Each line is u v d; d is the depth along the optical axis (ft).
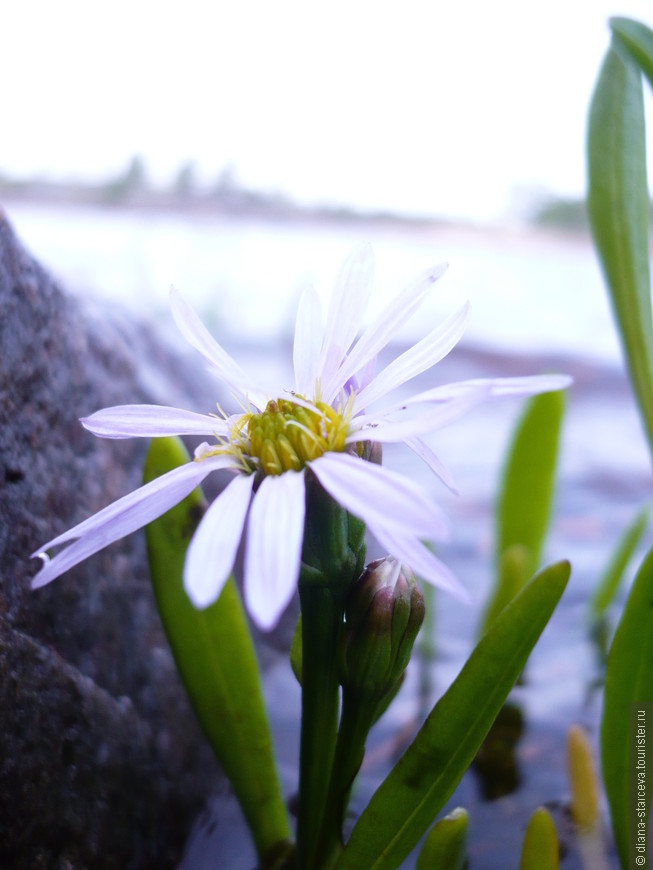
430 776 0.15
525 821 0.21
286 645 0.31
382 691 0.15
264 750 0.19
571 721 0.25
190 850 0.22
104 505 0.23
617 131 0.22
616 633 0.16
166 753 0.22
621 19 0.23
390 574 0.15
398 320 0.15
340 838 0.16
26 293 0.21
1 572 0.17
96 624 0.21
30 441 0.20
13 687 0.17
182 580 0.19
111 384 0.25
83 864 0.18
